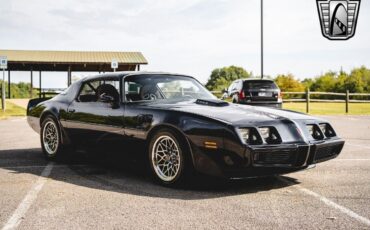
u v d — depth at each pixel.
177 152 4.15
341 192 4.02
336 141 4.40
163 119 4.20
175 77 5.38
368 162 5.71
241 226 3.00
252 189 4.13
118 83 4.98
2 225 3.03
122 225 3.03
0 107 18.30
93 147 5.23
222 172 3.83
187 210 3.40
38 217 3.22
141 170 5.19
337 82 52.28
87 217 3.21
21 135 9.05
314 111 19.20
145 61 26.88
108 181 4.51
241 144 3.69
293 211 3.38
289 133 3.98
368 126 11.62
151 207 3.48
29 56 27.34
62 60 26.20
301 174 4.89
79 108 5.43
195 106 4.44
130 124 4.59
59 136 5.77
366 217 3.22
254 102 14.50
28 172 5.02
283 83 52.38
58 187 4.21
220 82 84.00
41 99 6.68
